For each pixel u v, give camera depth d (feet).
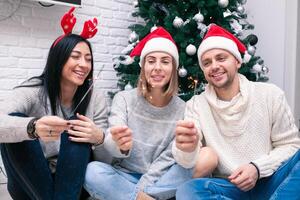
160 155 4.25
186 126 3.47
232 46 4.13
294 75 9.44
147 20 7.49
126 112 4.42
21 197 4.13
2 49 6.44
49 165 4.13
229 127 4.00
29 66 6.82
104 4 7.89
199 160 3.81
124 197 3.80
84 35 4.53
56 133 3.44
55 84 4.18
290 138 3.97
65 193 3.64
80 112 4.38
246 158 3.95
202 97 4.33
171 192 3.84
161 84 4.26
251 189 3.79
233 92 4.11
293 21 9.36
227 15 6.73
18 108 3.95
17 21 6.59
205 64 4.25
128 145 3.77
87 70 4.25
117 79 8.25
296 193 3.33
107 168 3.86
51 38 7.09
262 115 3.98
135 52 4.78
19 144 3.57
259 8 9.78
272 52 9.71
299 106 9.49
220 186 3.64
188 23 6.55
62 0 6.64
